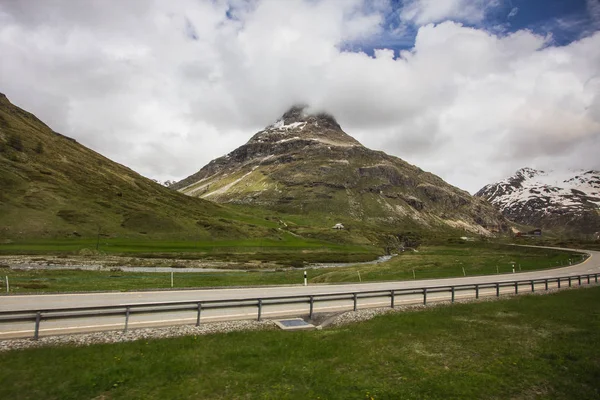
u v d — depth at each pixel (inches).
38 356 638.5
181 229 5885.8
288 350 748.6
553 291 1589.6
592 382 658.8
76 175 6648.6
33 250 3602.4
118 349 694.5
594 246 5871.1
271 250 5487.2
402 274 2348.7
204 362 668.1
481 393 606.5
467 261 3233.3
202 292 1263.5
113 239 4815.5
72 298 1062.4
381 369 689.6
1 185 5132.9
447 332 930.7
